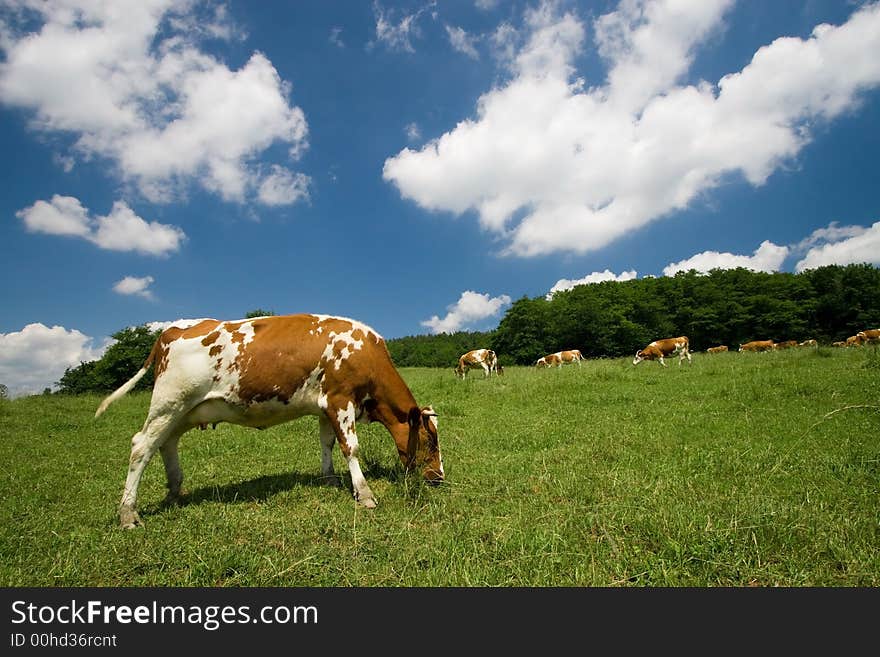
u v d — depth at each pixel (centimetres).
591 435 732
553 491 492
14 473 687
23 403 1586
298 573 340
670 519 373
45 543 412
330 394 545
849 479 473
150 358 542
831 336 6025
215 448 812
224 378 519
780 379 1092
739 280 6925
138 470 480
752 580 302
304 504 502
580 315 6041
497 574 315
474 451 698
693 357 2967
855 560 305
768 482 471
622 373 1533
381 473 628
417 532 407
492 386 1495
